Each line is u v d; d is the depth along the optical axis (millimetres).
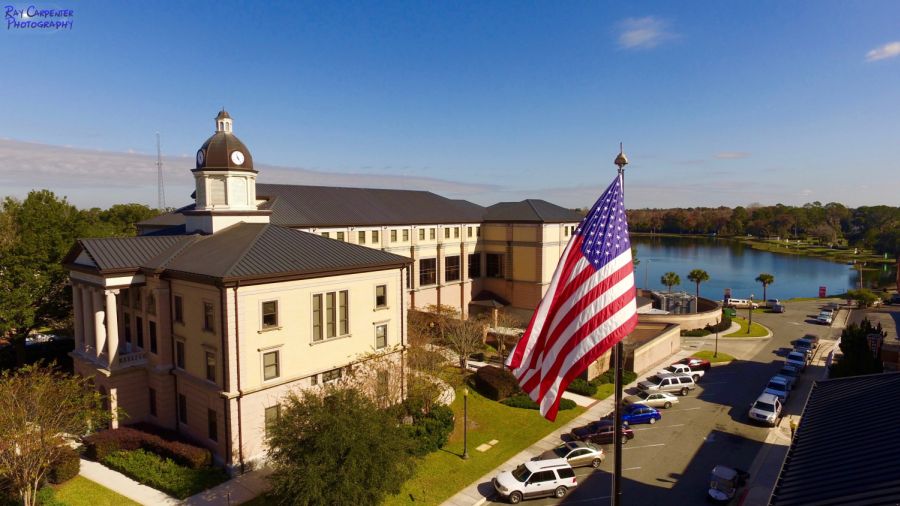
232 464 29844
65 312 48438
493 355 54125
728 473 28047
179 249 36688
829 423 19203
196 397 32406
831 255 190125
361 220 57562
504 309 68750
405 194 69750
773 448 34188
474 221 69500
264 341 31297
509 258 68250
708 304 79875
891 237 175125
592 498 27766
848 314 85750
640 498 27812
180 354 33812
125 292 38344
